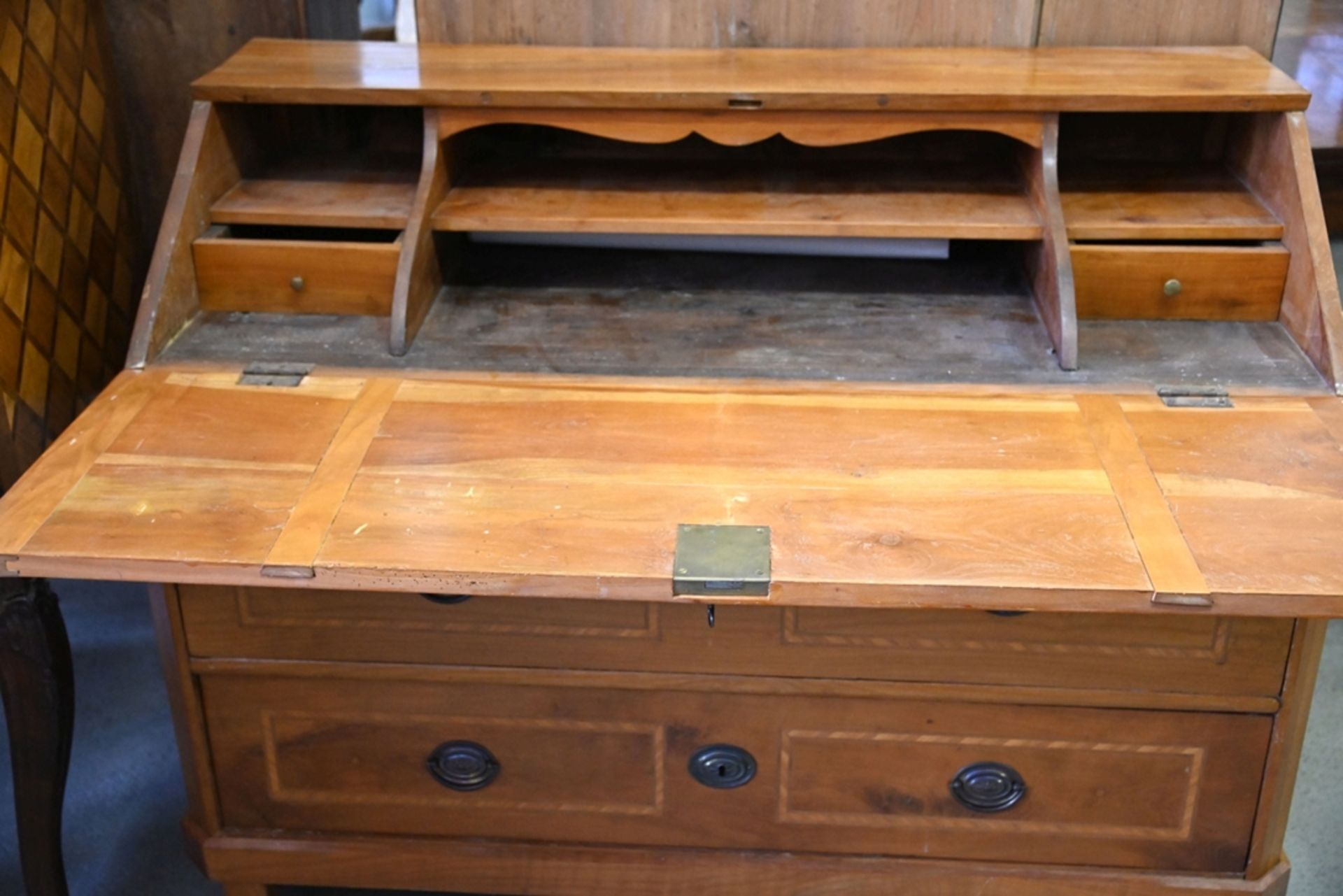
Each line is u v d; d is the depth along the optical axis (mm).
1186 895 1626
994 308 1792
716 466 1451
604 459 1464
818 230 1683
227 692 1613
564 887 1710
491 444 1489
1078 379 1608
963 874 1653
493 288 1846
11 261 1812
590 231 1710
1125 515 1369
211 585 1535
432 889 1724
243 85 1700
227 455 1469
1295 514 1364
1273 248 1688
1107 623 1465
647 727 1595
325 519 1374
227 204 1766
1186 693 1502
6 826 2021
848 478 1430
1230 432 1493
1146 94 1636
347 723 1626
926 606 1296
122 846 2002
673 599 1304
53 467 1444
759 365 1656
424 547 1334
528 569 1303
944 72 1750
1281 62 2137
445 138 1732
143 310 1652
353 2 2174
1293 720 1516
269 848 1701
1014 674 1510
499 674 1564
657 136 1704
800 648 1518
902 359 1667
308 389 1593
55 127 1923
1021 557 1313
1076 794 1595
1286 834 1991
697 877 1685
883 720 1564
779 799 1636
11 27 1803
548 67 1788
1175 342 1682
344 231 1906
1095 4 1903
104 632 2426
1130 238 1703
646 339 1721
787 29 1927
